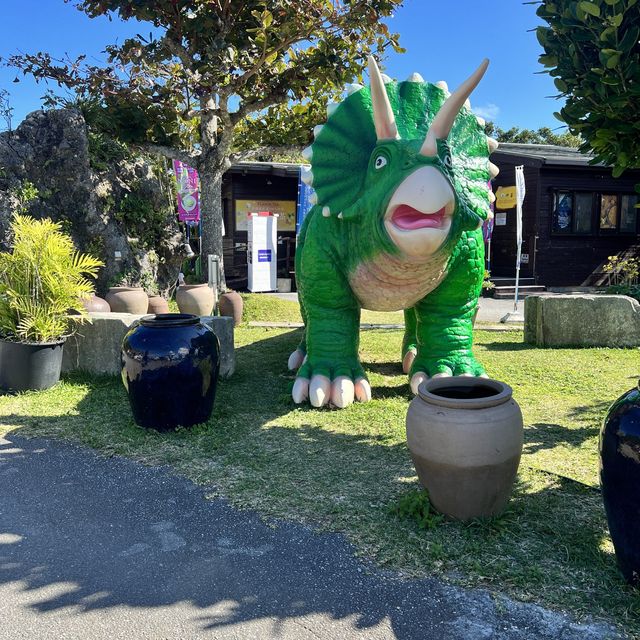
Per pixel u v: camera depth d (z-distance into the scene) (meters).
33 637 2.46
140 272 12.20
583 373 6.86
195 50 10.42
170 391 4.75
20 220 6.50
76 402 5.68
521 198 11.08
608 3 2.86
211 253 11.55
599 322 8.55
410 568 2.88
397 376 6.82
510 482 3.26
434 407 3.23
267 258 15.60
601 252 16.50
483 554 2.96
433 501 3.33
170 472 4.07
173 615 2.59
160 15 10.02
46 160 11.34
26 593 2.76
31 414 5.32
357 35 10.52
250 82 10.27
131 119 11.12
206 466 4.16
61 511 3.54
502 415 3.18
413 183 3.94
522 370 7.02
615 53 2.91
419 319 5.88
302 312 7.01
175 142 11.85
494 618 2.52
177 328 4.91
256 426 4.98
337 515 3.41
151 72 10.39
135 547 3.14
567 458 4.25
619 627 2.44
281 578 2.84
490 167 5.54
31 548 3.14
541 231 15.98
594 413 5.31
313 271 5.52
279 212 17.53
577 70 3.29
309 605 2.64
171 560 3.01
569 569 2.83
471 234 5.46
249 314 11.21
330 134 5.23
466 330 5.81
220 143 11.19
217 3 9.87
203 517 3.45
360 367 5.84
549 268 16.16
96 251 11.62
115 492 3.79
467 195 5.24
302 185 14.28
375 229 4.41
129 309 9.74
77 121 11.42
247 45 10.42
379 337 9.25
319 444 4.55
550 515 3.36
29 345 5.91
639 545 2.55
